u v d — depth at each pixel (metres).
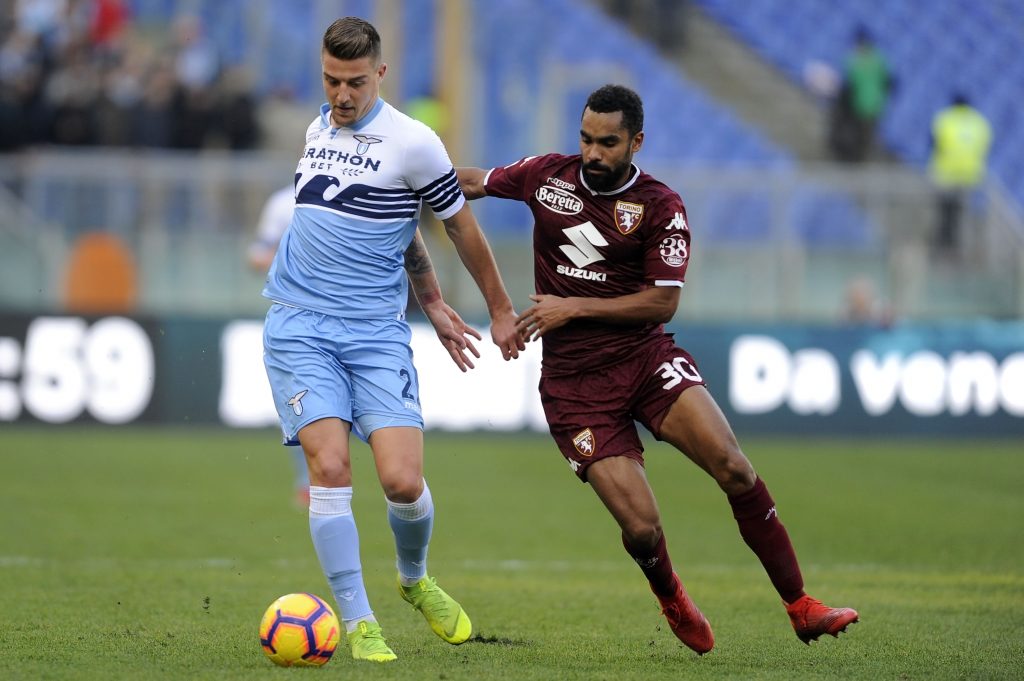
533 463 47.22
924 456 50.66
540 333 18.55
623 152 18.17
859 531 33.59
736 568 28.25
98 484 39.41
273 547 29.73
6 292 55.47
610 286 19.00
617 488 18.30
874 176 59.84
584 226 18.84
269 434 53.12
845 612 18.08
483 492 39.94
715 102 79.38
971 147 68.81
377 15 69.19
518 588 24.98
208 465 44.25
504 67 73.81
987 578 26.81
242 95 63.72
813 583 26.05
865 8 84.62
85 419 52.34
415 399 18.03
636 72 79.44
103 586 24.20
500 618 21.73
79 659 17.50
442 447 51.09
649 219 18.62
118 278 55.94
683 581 26.48
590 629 20.91
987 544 31.72
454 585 25.23
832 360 55.47
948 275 59.75
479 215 67.00
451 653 18.45
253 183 57.00
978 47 83.69
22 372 51.94
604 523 34.41
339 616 22.05
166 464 44.25
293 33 76.88
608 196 18.72
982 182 68.19
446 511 36.06
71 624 20.28
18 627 19.92
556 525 33.97
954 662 18.42
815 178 59.62
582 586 25.36
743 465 18.14
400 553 18.42
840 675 17.38
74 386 52.22
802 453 51.06
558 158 19.22
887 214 60.00
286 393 17.66
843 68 78.12
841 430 55.47
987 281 59.94
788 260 59.25
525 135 73.06
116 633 19.56
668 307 18.48
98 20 68.12
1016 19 85.00
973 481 43.78
